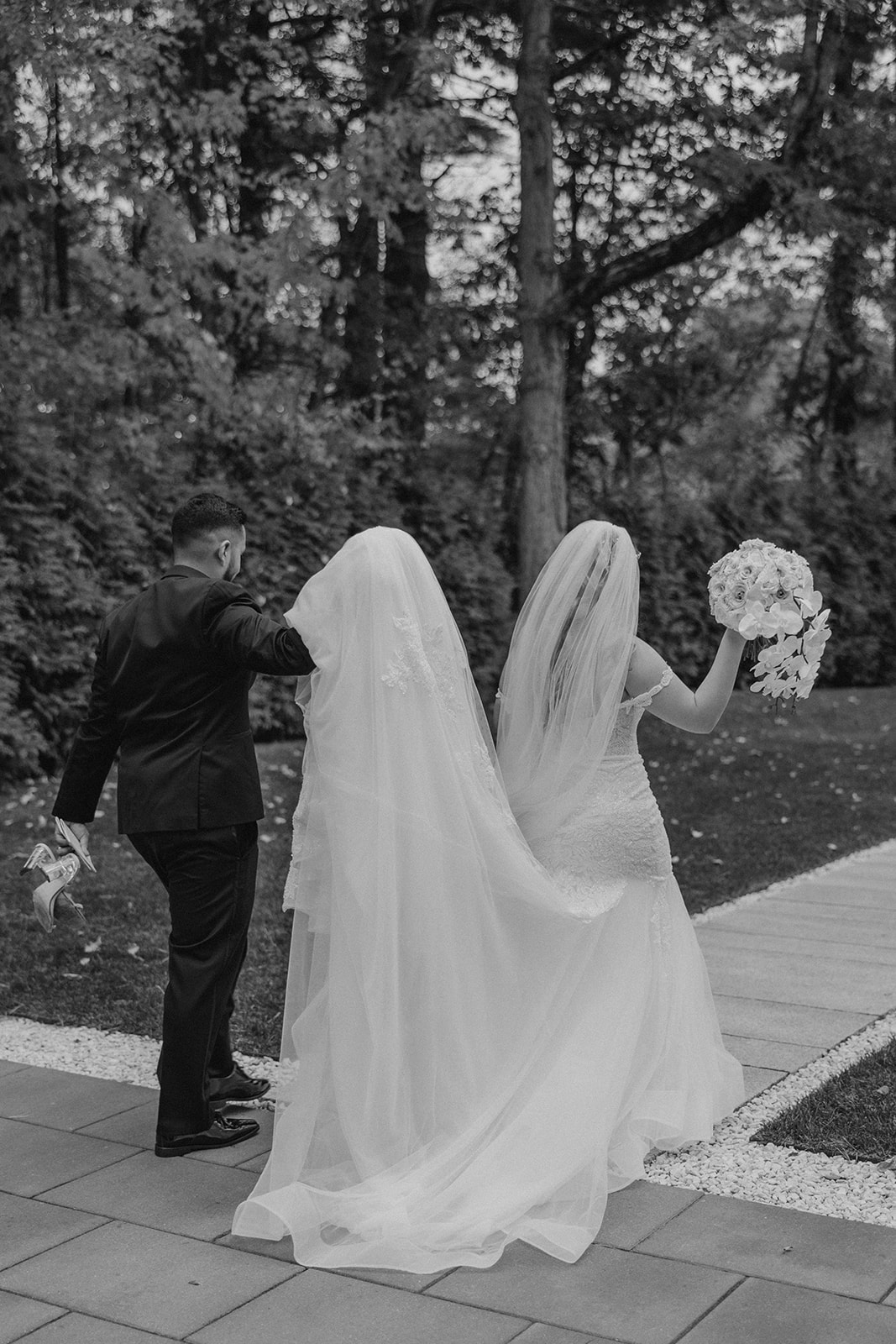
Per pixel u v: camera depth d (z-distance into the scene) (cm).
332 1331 281
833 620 2044
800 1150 380
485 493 1606
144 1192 352
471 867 357
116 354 1279
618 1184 352
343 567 357
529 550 1405
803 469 2244
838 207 1393
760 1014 510
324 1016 349
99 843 800
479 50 1571
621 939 383
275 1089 434
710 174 1320
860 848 846
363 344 1552
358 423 1441
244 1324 285
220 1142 381
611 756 389
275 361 1493
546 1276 305
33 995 535
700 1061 396
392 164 1266
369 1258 310
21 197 1247
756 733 1391
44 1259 315
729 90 1366
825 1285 298
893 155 1343
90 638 1064
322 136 1486
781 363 2288
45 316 1264
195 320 1327
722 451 2117
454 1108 351
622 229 1758
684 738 1327
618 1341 276
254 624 362
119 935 616
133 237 1434
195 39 1319
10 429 1026
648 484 2125
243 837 383
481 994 360
